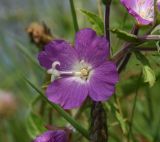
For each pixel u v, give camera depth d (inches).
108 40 5.8
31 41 8.5
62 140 5.9
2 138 10.1
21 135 9.8
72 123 6.2
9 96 10.2
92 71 5.7
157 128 8.6
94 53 5.7
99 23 6.3
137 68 8.0
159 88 9.2
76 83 5.7
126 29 7.2
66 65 5.8
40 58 5.9
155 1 5.6
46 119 8.9
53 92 5.7
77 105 5.6
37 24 8.5
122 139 8.0
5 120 10.0
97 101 5.8
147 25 5.8
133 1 5.9
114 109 6.6
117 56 5.9
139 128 8.7
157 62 7.2
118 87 7.5
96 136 5.9
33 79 10.0
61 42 5.8
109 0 5.7
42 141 5.8
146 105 9.5
